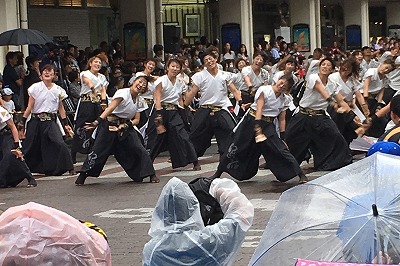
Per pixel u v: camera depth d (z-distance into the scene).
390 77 17.33
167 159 17.61
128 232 10.22
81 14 30.06
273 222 4.91
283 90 12.80
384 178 4.89
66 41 28.38
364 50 24.03
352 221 4.70
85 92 17.22
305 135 14.04
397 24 51.03
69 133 15.88
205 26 37.53
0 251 4.61
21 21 23.00
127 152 14.27
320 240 4.73
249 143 13.11
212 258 5.43
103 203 12.41
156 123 15.02
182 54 25.00
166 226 5.46
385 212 4.69
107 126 14.16
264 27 41.78
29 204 4.79
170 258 5.41
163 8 37.41
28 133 15.45
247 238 9.40
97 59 17.20
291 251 4.73
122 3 30.27
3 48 22.20
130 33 30.22
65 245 4.66
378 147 6.23
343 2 46.47
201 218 5.52
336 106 14.72
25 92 19.94
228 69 27.22
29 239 4.61
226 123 14.88
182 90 15.38
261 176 14.38
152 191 13.35
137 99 14.15
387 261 4.64
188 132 16.08
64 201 12.77
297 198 4.95
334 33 45.53
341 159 14.11
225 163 13.31
